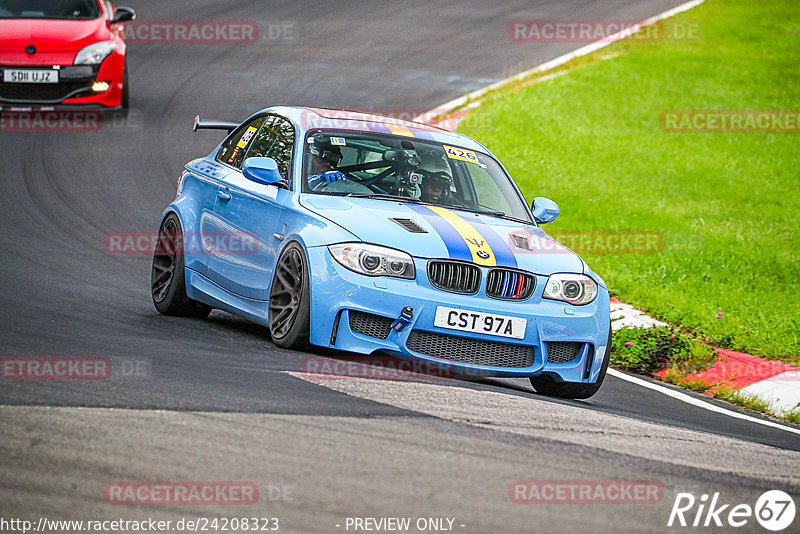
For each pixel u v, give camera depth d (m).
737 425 23.25
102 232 38.62
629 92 69.31
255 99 62.47
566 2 94.12
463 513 12.18
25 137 51.88
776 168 58.50
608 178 53.66
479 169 26.42
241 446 13.86
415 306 21.06
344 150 25.09
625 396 25.05
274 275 23.00
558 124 61.25
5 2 52.81
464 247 21.95
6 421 14.17
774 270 42.34
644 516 13.09
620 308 36.00
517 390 21.20
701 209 50.50
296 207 23.19
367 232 21.72
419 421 16.23
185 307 27.33
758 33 86.12
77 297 28.14
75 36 51.16
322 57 74.00
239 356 20.84
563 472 14.45
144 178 47.12
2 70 49.34
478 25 85.56
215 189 26.61
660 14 90.19
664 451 16.84
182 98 62.06
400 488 12.80
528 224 25.23
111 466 12.74
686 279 40.19
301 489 12.42
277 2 91.81
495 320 21.47
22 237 36.34
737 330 33.75
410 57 74.88
